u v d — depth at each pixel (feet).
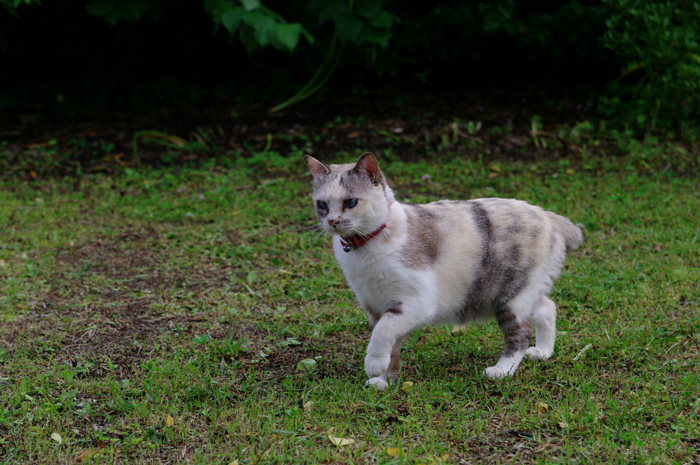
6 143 31.73
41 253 21.26
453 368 14.49
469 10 34.14
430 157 30.01
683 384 13.07
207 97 36.94
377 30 31.37
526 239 13.66
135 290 18.85
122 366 14.69
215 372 14.32
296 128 33.32
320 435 11.84
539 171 28.02
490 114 33.71
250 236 22.63
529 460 11.07
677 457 10.85
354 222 12.75
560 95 35.50
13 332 16.07
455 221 13.51
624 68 33.78
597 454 11.03
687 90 29.60
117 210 25.17
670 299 16.93
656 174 27.12
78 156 30.83
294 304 18.06
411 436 11.78
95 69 36.37
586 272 18.99
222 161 30.19
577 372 13.93
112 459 11.19
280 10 35.12
